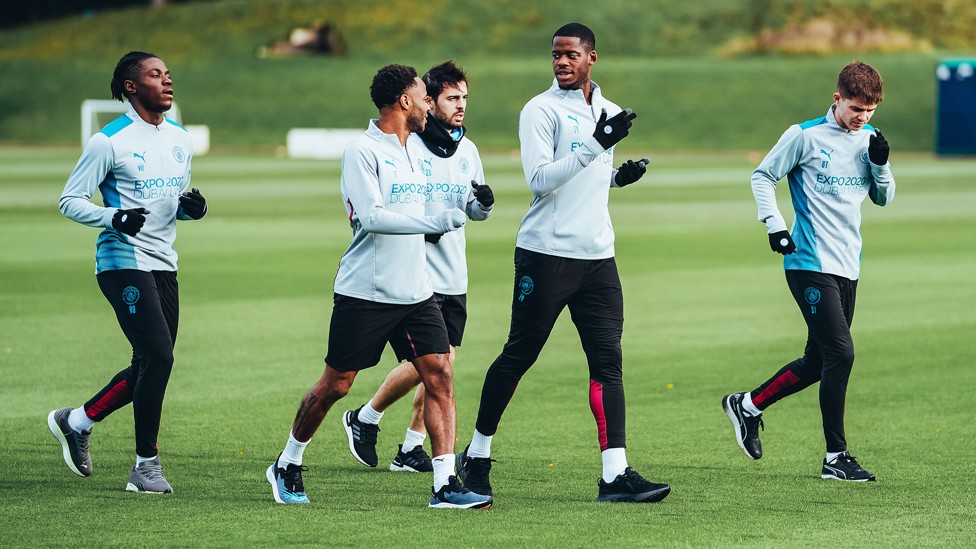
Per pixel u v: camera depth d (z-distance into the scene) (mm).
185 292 42000
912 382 28344
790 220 70125
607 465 18891
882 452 21984
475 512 18141
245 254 52656
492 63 196875
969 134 139625
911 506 18375
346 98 183375
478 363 30859
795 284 20750
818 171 20578
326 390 18578
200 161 127375
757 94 176000
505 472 20703
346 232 61875
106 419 24609
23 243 55969
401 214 17969
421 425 21125
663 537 16703
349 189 18250
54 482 19859
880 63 183875
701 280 45719
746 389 27625
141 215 18219
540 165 18953
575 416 25062
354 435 21391
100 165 19188
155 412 19234
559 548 16188
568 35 19141
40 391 26984
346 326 18438
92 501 18625
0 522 17406
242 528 17125
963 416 24906
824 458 21641
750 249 55750
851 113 20266
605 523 17453
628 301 40750
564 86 19297
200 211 19422
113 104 173125
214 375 28922
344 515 17953
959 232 63750
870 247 56844
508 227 65438
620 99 176750
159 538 16594
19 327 34812
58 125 176125
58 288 42469
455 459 20031
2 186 89438
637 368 30016
